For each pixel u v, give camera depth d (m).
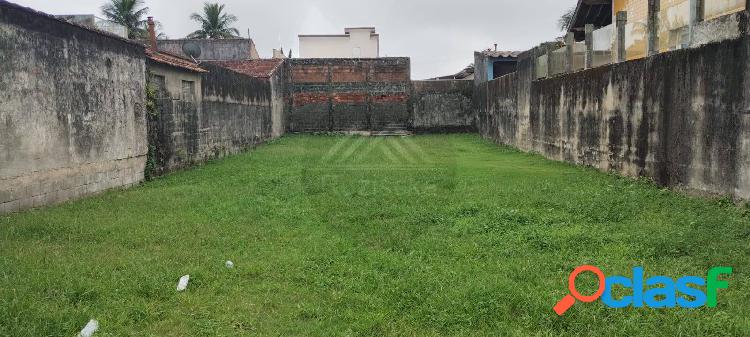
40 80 8.21
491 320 4.00
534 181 10.64
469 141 23.58
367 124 29.92
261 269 5.18
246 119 20.45
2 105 7.42
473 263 5.34
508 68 28.22
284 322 4.04
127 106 10.95
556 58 15.51
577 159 13.61
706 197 8.10
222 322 4.02
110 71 10.28
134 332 3.84
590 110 12.70
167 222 7.09
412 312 4.16
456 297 4.32
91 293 4.36
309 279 4.93
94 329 3.77
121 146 10.65
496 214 7.38
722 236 6.06
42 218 7.12
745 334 3.63
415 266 5.22
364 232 6.57
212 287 4.69
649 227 6.60
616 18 11.38
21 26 7.79
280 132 27.92
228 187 10.27
